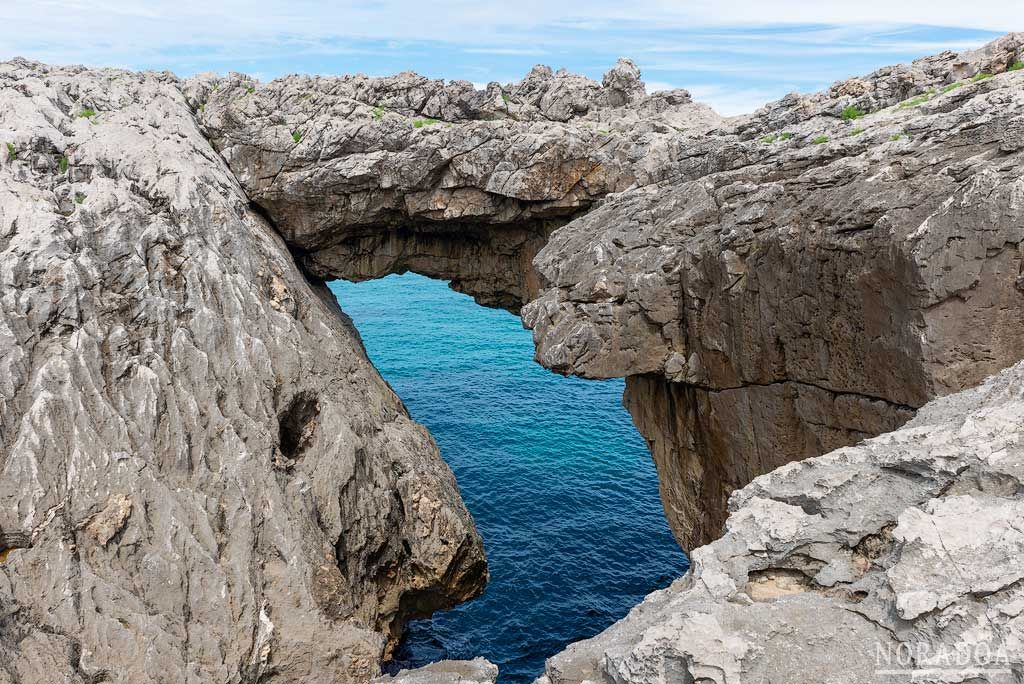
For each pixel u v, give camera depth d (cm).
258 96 4481
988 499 917
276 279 3709
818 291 2153
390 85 4425
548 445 5709
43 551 2317
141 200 3497
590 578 3947
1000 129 1883
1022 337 1798
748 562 997
